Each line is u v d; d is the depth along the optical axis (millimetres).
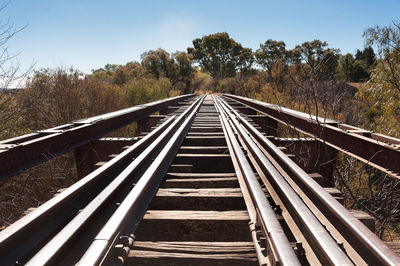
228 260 2133
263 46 70688
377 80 8656
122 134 12961
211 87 82625
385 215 5656
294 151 5957
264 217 2205
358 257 1865
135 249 2240
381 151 3723
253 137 6121
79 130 5082
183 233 2744
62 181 7863
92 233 2332
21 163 3650
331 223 2361
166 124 7488
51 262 1767
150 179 3230
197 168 5098
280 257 1692
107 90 14453
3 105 7496
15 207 6059
